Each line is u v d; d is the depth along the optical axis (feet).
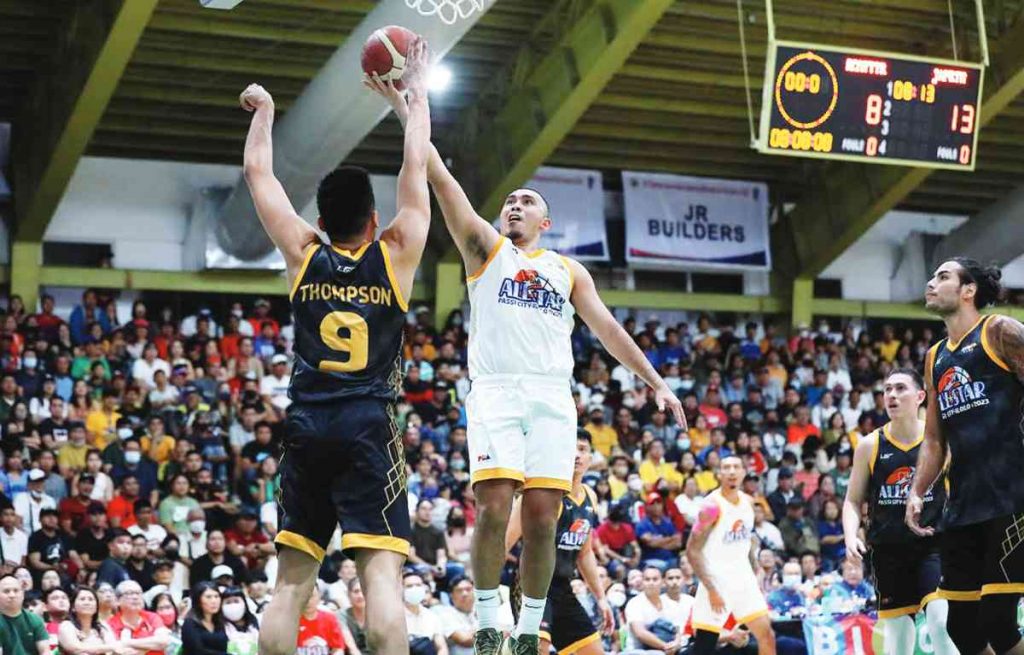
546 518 17.89
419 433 53.72
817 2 59.11
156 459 49.62
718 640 35.29
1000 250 74.74
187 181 63.67
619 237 71.41
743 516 34.35
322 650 36.70
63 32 52.19
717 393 64.75
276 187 15.52
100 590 37.01
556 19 56.80
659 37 59.93
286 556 14.93
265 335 59.21
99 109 50.44
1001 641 21.06
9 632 33.27
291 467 14.93
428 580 42.93
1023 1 59.98
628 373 64.80
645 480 55.57
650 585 40.65
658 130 67.97
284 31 55.31
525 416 17.79
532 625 18.29
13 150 59.11
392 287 15.11
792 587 42.98
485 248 17.95
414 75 16.14
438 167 17.70
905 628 25.99
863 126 49.37
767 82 47.80
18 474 45.47
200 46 55.57
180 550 45.09
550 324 18.11
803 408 64.18
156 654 36.32
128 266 62.28
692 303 72.79
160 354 56.59
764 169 72.95
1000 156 73.26
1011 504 21.03
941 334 78.89
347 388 14.76
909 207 78.74
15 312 55.47
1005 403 21.25
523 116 59.16
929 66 50.26
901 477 25.64
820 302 75.46
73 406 50.72
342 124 50.03
